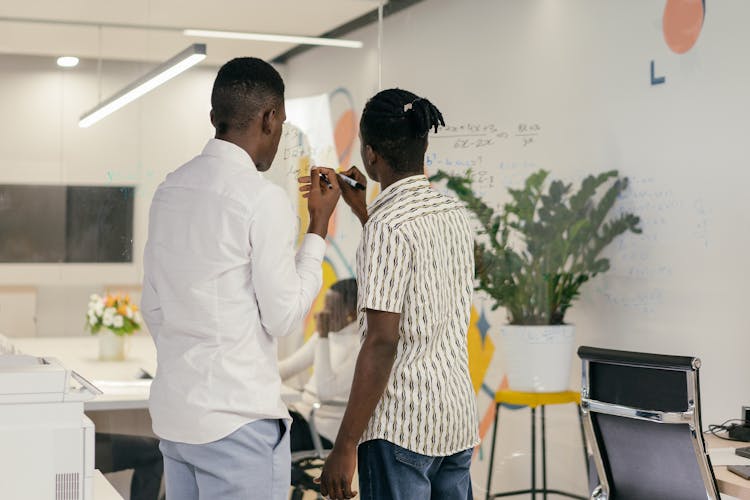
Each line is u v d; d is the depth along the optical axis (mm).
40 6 3711
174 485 1952
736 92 3715
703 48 3877
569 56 4488
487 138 4410
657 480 2564
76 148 3732
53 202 3705
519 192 4387
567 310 4629
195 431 1859
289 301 1884
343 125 4156
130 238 3789
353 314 4070
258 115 1955
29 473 1803
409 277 2006
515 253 4340
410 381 2016
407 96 2127
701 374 3924
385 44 4234
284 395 3939
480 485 4570
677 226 4023
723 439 2879
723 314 3795
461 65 4352
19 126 3670
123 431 3674
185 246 1880
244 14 3996
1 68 3658
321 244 2064
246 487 1878
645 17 4148
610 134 4352
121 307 3736
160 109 3854
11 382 1794
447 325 2086
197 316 1867
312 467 3943
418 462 2018
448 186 4367
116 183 3781
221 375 1861
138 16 3834
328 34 4137
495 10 4422
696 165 3922
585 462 4441
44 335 3670
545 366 4266
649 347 4180
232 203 1855
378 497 2039
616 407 2568
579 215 4387
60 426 1823
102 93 3781
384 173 2135
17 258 3652
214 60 3945
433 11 4316
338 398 4016
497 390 4551
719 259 3814
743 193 3689
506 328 4344
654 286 4152
